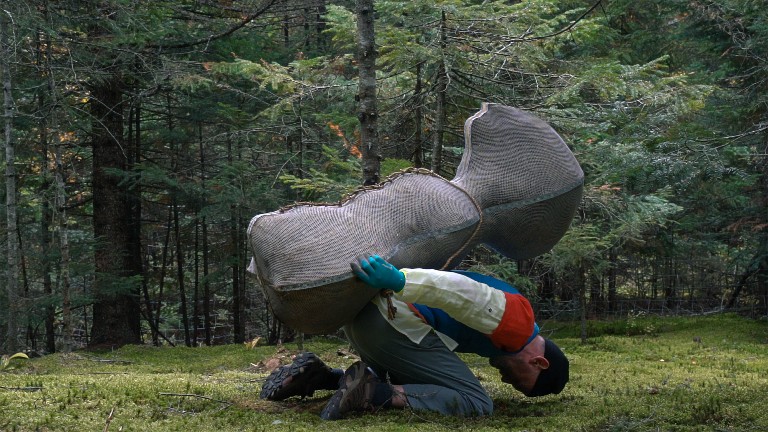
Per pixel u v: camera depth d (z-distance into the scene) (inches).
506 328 148.6
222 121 515.5
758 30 409.1
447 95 295.3
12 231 381.7
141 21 418.6
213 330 729.6
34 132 486.6
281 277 138.9
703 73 487.2
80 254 472.1
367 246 140.7
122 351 364.5
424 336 149.3
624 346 357.4
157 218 649.6
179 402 158.1
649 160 328.2
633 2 510.6
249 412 150.4
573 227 327.0
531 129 156.5
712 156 366.3
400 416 146.5
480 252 347.6
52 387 170.2
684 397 175.0
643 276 549.3
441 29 279.1
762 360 301.6
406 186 148.9
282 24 537.3
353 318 149.6
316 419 146.7
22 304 445.7
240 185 466.3
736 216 503.5
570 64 320.2
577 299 494.0
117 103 478.6
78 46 420.2
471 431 134.6
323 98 335.6
